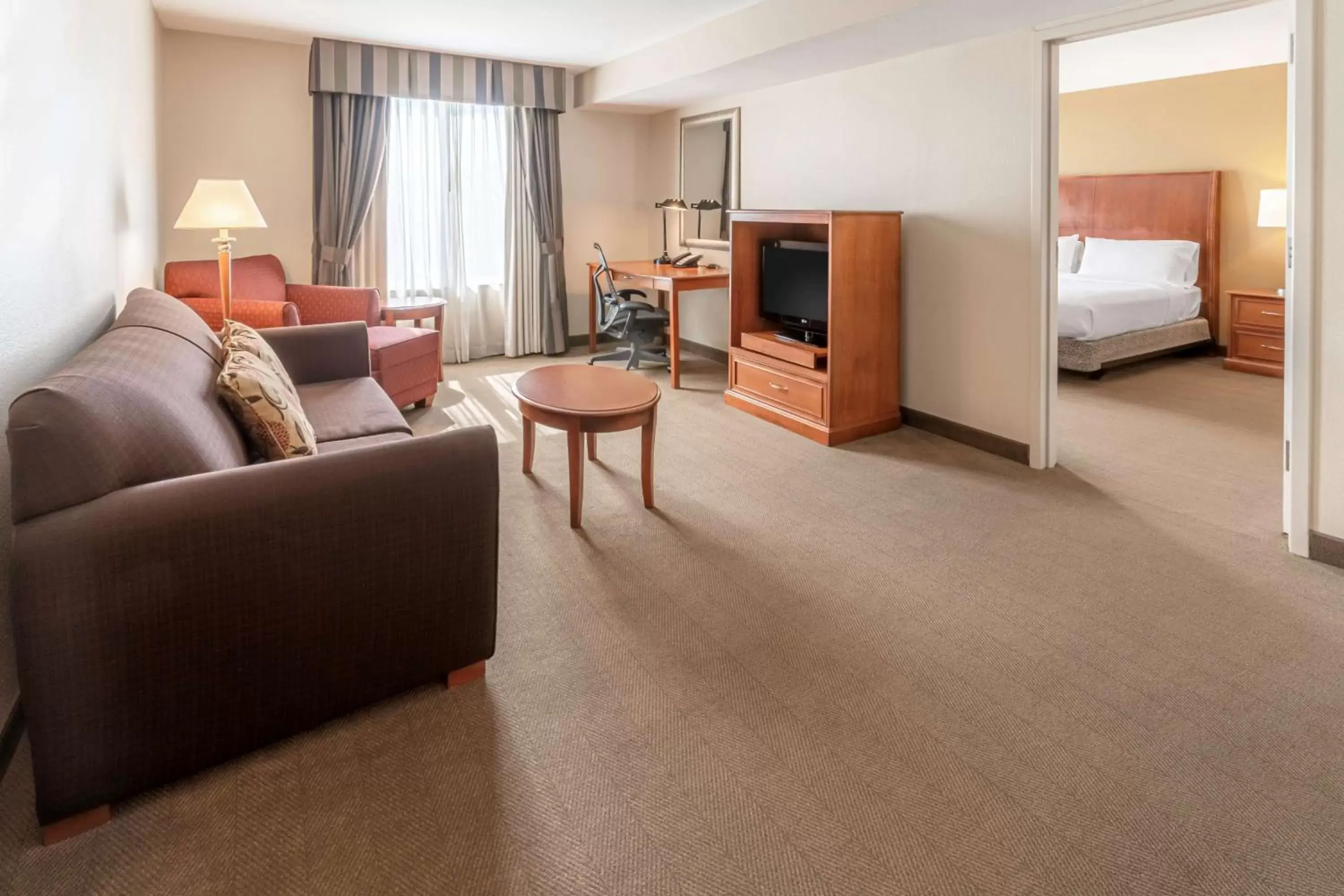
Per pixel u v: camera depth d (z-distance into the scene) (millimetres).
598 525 3033
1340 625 2264
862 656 2127
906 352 4387
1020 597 2459
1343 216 2457
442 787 1620
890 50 4004
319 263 5352
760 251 4906
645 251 6945
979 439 4016
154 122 4305
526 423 3553
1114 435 4270
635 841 1485
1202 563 2688
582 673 2041
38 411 1412
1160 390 5309
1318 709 1883
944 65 3939
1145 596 2459
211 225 3725
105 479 1479
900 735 1798
